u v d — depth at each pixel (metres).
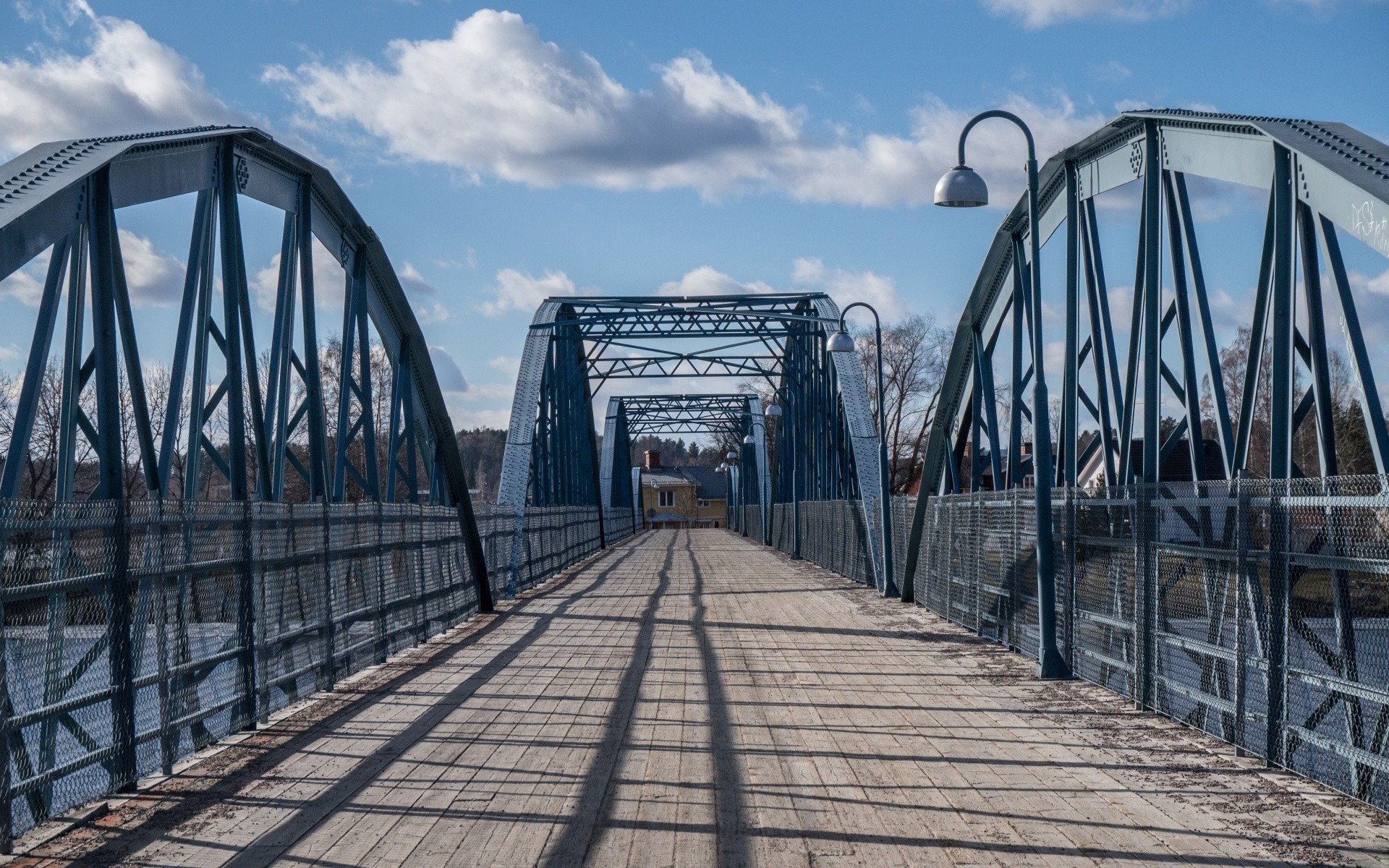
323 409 12.72
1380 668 6.02
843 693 10.48
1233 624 7.88
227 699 8.48
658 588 24.56
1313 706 6.85
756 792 6.81
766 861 5.46
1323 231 7.69
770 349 39.78
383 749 8.13
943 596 17.59
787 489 45.59
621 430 69.88
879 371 22.38
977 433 16.80
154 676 7.26
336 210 13.66
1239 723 7.72
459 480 18.02
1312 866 5.35
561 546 31.62
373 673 12.04
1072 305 12.28
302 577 10.25
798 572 30.50
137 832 6.05
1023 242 14.73
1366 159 7.42
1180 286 10.06
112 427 7.91
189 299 9.81
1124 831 5.93
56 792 6.09
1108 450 11.97
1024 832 5.93
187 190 9.77
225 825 6.19
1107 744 8.13
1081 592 11.37
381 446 40.97
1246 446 8.52
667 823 6.14
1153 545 9.33
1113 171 11.43
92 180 8.10
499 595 21.20
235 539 8.69
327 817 6.34
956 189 11.70
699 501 130.50
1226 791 6.75
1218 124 8.97
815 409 36.06
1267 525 7.26
